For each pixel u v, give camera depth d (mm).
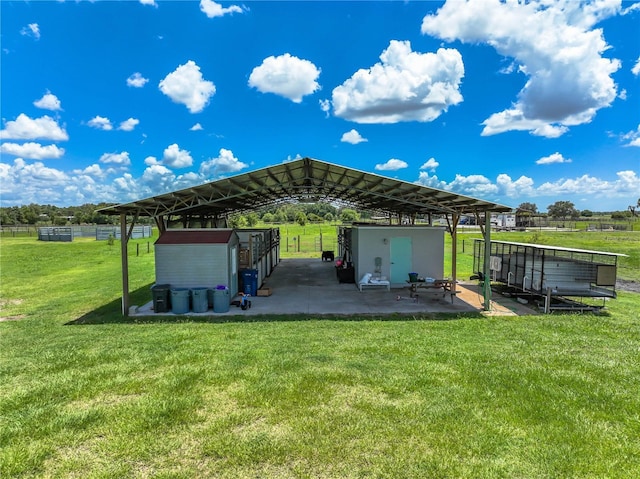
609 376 4922
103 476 3021
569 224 56844
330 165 9344
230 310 9727
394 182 9656
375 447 3395
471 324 7980
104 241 38500
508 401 4219
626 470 3078
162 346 6309
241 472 3084
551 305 9844
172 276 10156
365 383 4684
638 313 9258
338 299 11055
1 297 12188
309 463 3189
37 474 3053
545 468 3109
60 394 4410
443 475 3031
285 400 4246
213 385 4641
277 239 20062
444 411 3994
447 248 27000
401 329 7578
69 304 10977
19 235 49656
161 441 3488
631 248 23469
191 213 15820
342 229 19562
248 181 10625
